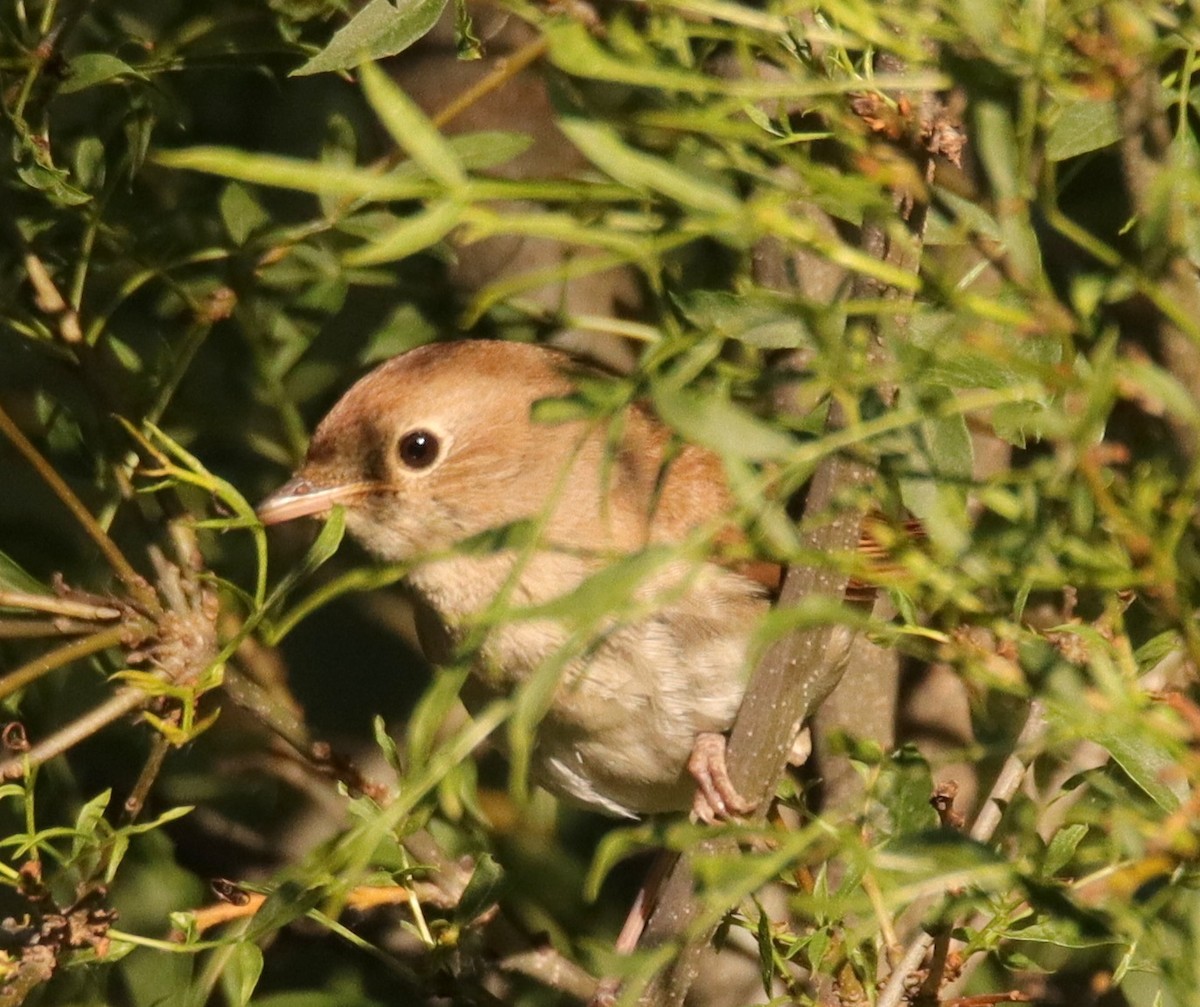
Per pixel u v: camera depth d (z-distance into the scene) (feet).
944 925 25.41
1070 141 22.79
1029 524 21.56
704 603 31.83
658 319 37.17
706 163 23.40
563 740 33.30
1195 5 20.86
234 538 38.32
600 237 18.56
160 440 31.63
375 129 39.52
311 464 35.17
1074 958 31.94
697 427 18.83
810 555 20.84
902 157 21.74
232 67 34.58
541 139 38.17
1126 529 20.08
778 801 31.30
